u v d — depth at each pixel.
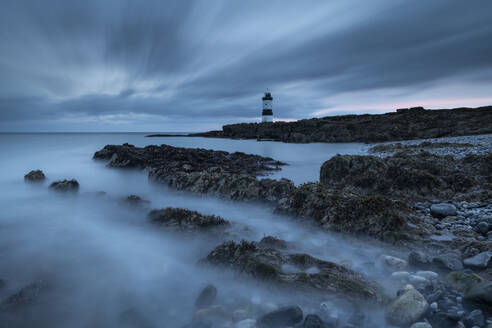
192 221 8.84
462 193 11.05
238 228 8.80
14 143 62.62
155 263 7.12
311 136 73.56
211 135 118.12
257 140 83.06
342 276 5.12
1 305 5.26
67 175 21.95
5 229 9.97
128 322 4.83
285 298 4.93
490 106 73.00
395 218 7.38
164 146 33.19
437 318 3.87
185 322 4.74
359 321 4.14
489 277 4.92
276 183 11.80
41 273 6.80
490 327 3.64
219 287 5.64
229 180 13.12
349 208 8.23
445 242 6.61
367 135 65.62
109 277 6.52
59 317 5.10
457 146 27.00
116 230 9.51
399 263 5.71
